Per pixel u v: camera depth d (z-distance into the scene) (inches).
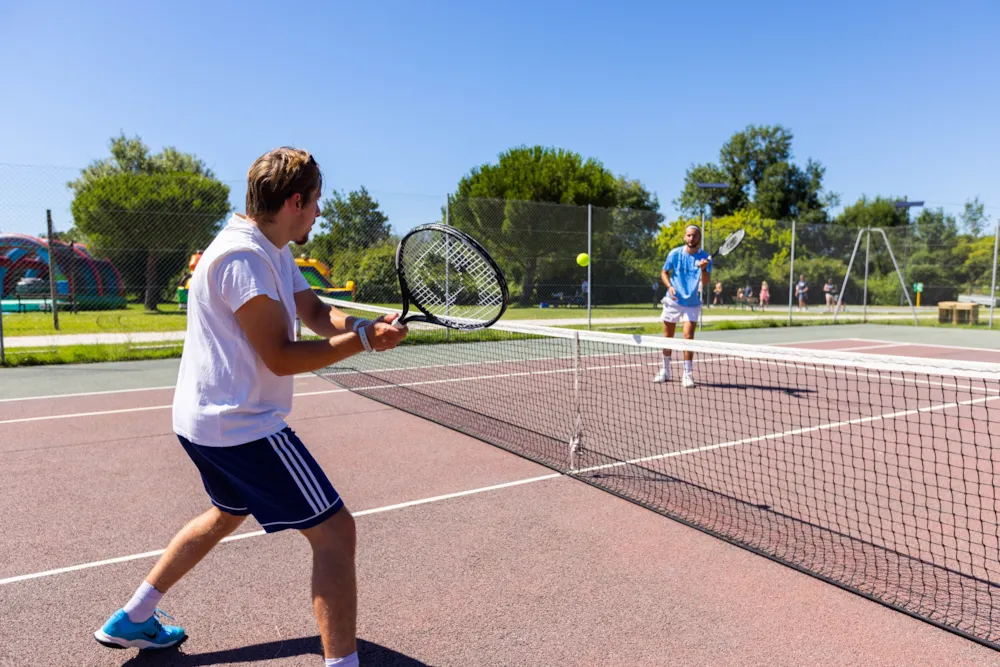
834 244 866.1
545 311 645.9
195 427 77.3
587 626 99.7
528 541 130.4
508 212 613.6
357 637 96.8
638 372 354.9
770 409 258.2
